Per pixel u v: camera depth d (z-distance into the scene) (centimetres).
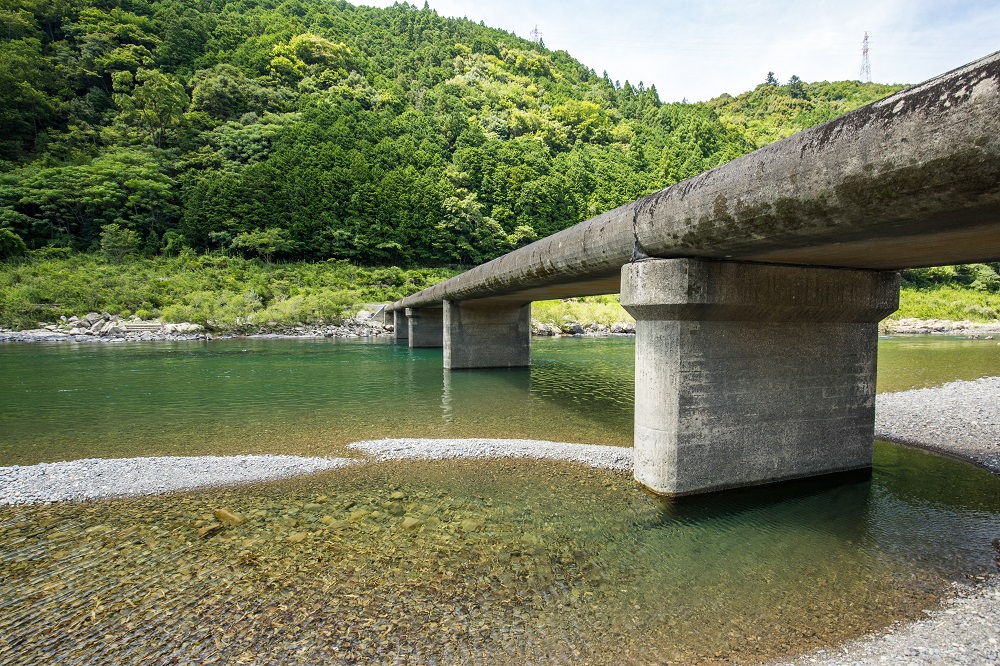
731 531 638
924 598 496
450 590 511
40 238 5934
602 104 16550
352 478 848
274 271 6119
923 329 5762
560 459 938
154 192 6688
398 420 1290
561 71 19512
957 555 581
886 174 369
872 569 551
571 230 898
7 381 1903
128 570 552
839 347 823
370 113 9869
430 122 10819
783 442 790
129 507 727
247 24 12431
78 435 1146
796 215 456
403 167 8425
